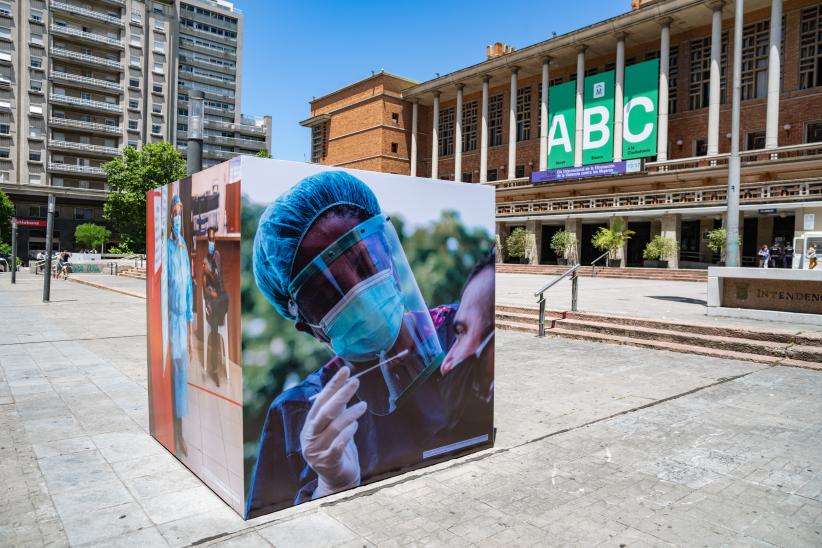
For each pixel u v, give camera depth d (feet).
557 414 16.85
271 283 9.98
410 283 12.00
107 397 18.88
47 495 10.98
